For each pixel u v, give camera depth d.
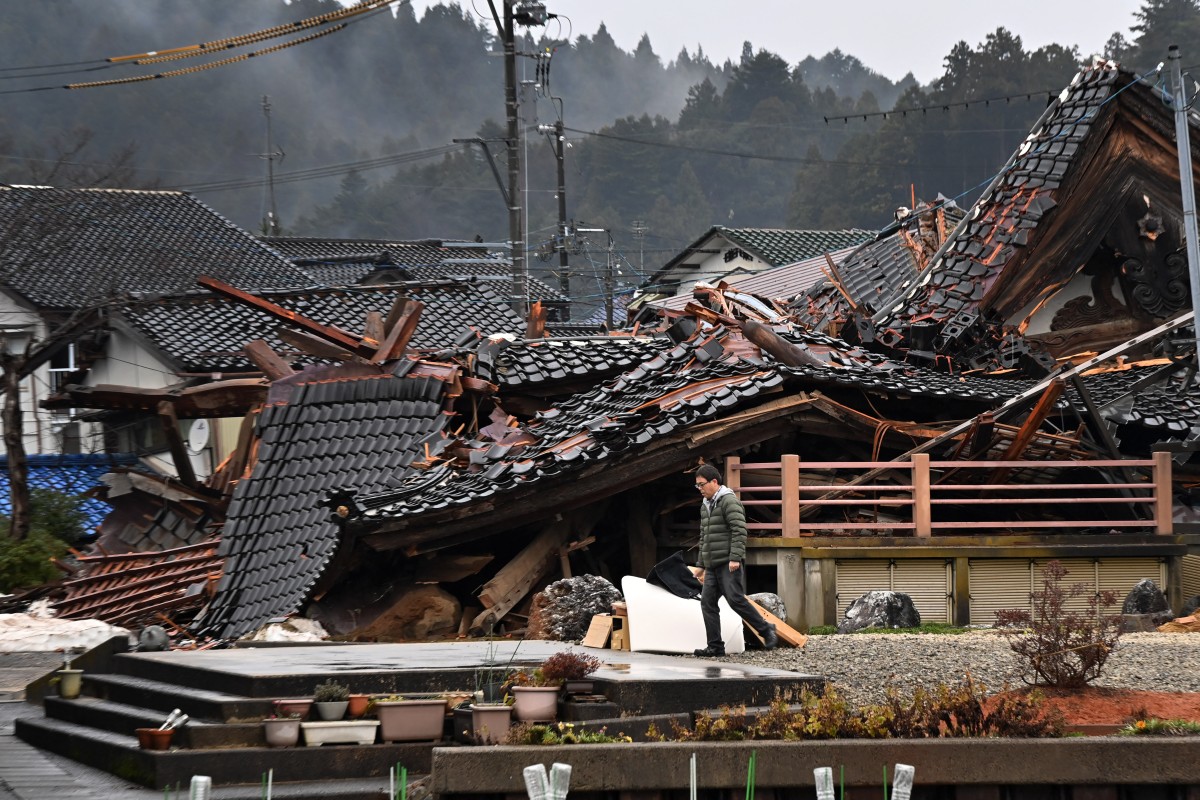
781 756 14.44
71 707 20.97
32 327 72.31
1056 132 48.69
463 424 43.25
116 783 16.84
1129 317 47.72
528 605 35.53
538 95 80.81
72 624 32.56
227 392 50.28
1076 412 37.78
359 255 96.69
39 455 67.56
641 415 35.34
